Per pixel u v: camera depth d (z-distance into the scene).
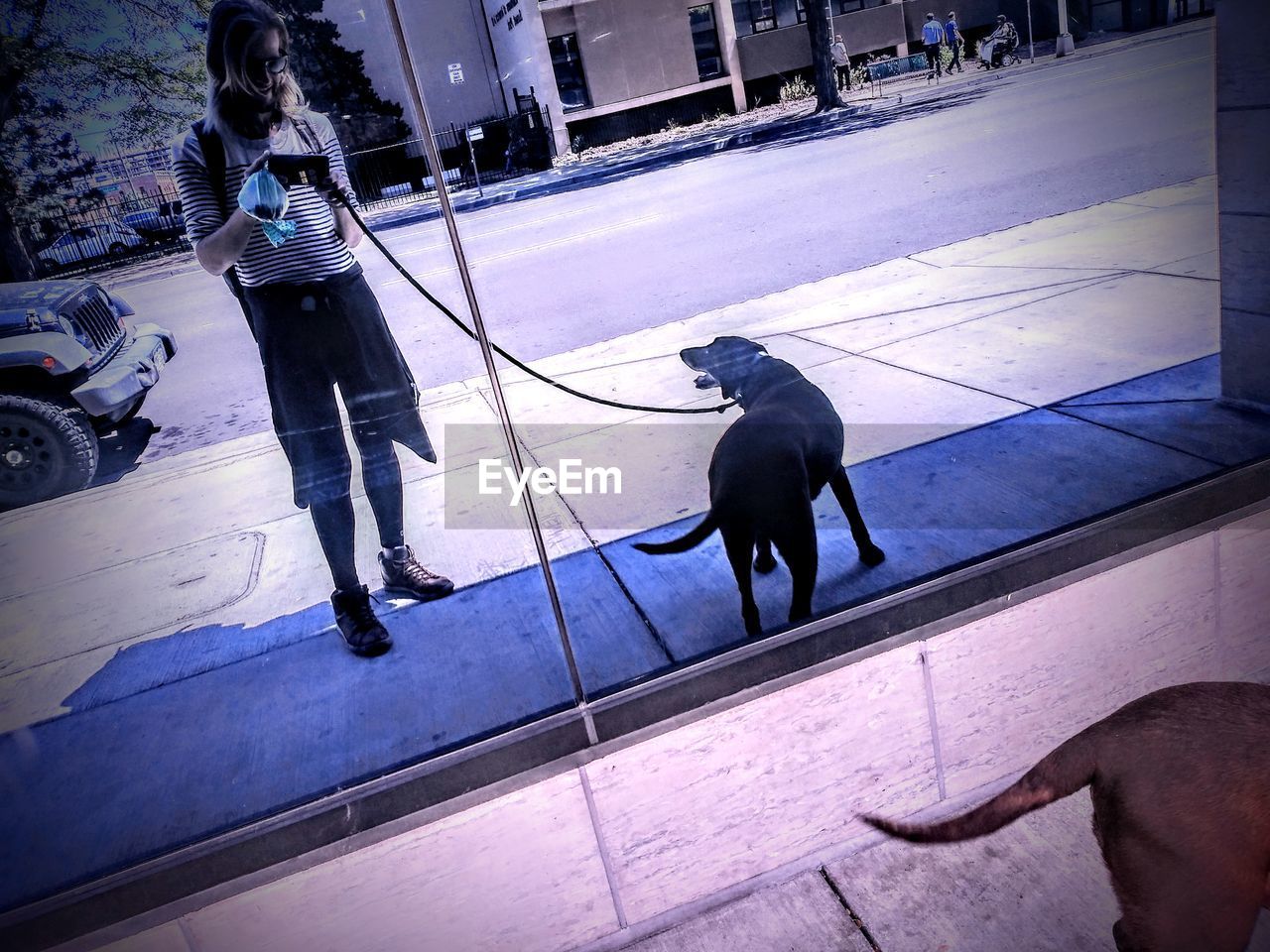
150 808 2.12
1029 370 3.52
